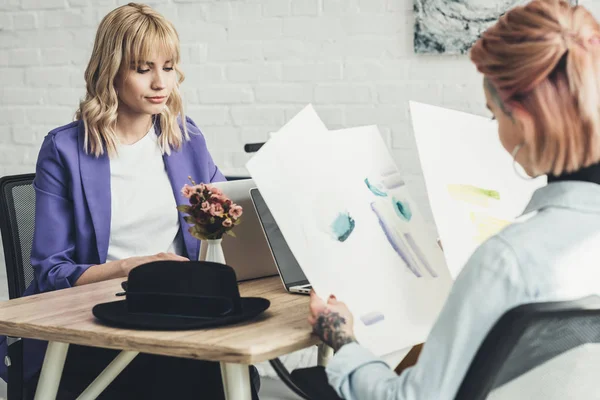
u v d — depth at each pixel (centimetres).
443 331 108
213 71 338
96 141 212
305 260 145
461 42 304
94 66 214
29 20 358
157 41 210
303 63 326
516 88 108
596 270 106
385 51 316
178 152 227
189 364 195
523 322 98
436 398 107
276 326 141
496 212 166
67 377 193
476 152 172
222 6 334
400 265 156
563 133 106
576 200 110
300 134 158
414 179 317
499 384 107
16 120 365
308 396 136
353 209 157
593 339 104
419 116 169
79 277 193
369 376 118
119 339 135
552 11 109
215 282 144
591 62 106
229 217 174
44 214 206
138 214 217
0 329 148
